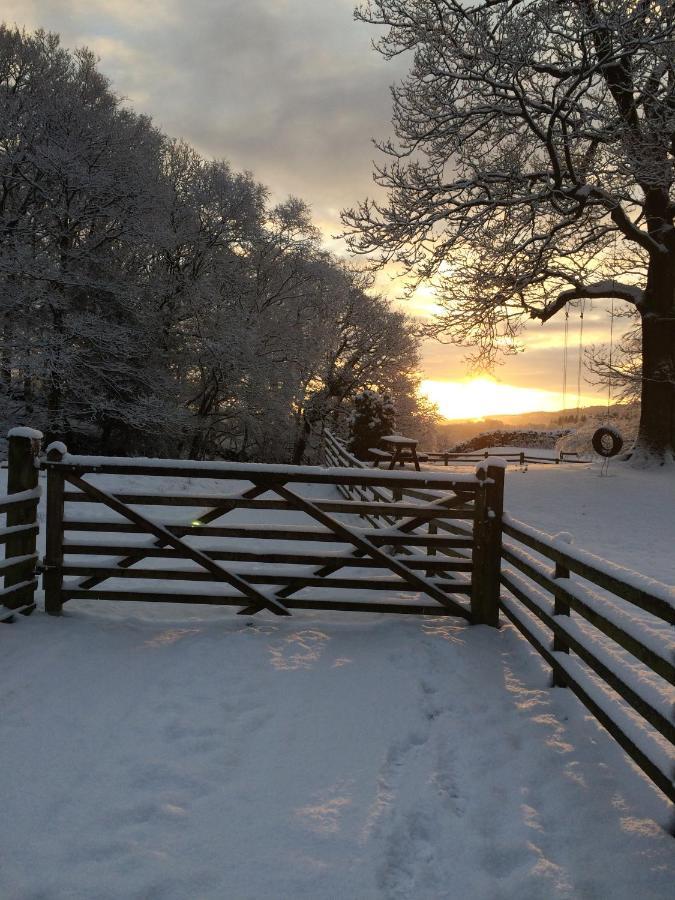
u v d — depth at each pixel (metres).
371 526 10.34
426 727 3.87
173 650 4.86
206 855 2.66
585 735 3.76
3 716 3.76
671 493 17.34
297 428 36.88
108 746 3.50
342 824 2.89
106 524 5.58
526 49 15.35
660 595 3.01
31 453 5.52
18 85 22.67
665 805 3.06
